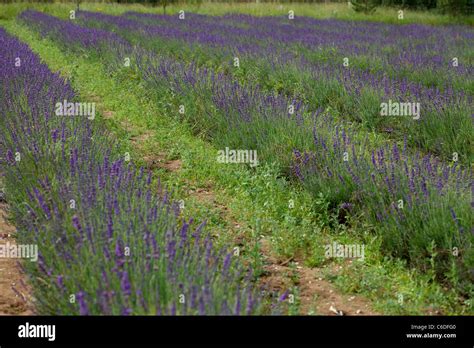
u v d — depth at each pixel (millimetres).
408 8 44156
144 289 4699
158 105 13102
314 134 8992
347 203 7707
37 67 13773
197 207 7754
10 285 5836
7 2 43188
